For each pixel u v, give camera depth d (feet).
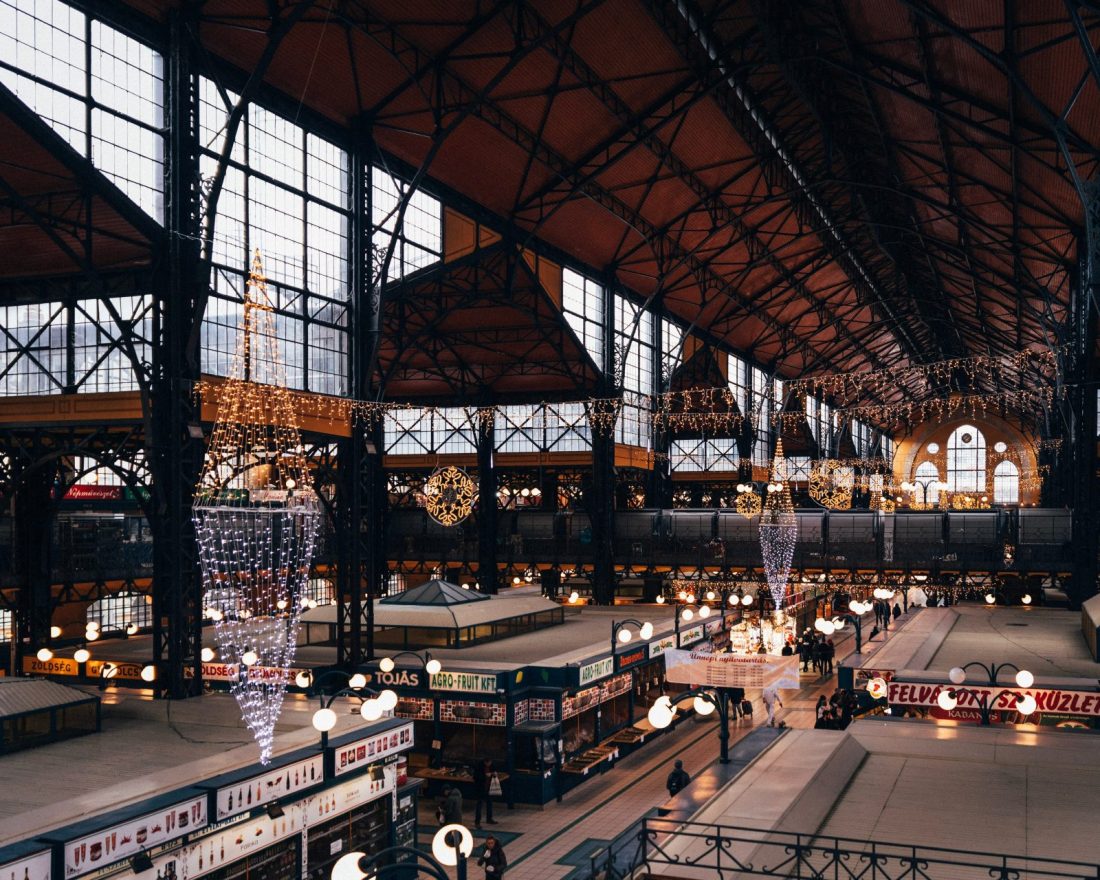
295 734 66.33
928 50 91.86
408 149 110.52
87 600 127.75
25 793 53.98
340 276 101.96
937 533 162.91
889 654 93.50
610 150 125.18
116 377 85.20
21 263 87.51
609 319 163.73
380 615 111.04
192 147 80.07
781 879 34.14
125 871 49.03
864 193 160.25
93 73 76.79
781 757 46.09
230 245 87.66
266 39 86.99
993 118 97.04
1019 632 112.47
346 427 99.91
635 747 105.50
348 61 95.04
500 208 129.39
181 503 79.20
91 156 76.33
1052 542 156.66
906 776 46.01
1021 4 75.20
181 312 79.05
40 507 105.91
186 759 60.85
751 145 132.26
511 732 88.84
